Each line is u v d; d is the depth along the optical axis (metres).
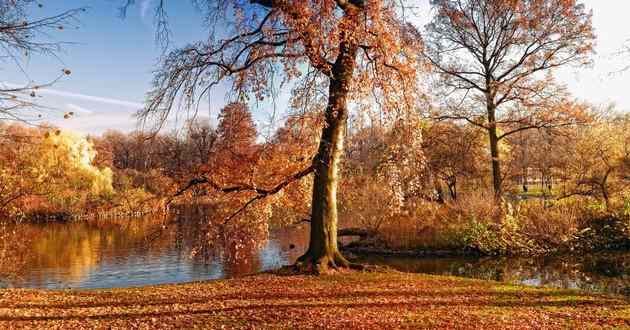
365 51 12.37
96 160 46.66
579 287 13.89
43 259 20.98
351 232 24.00
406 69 12.14
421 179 21.03
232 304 9.59
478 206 22.80
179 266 19.20
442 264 19.03
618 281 14.73
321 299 9.96
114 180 41.25
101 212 36.84
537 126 23.69
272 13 11.51
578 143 25.89
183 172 13.19
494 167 24.50
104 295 10.66
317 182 13.32
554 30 22.67
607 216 22.69
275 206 15.27
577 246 21.19
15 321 8.31
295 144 12.25
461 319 8.34
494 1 23.34
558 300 10.05
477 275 16.42
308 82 11.41
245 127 12.85
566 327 7.85
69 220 36.19
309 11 10.41
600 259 19.12
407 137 12.87
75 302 9.95
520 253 20.75
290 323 8.09
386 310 9.02
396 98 12.40
